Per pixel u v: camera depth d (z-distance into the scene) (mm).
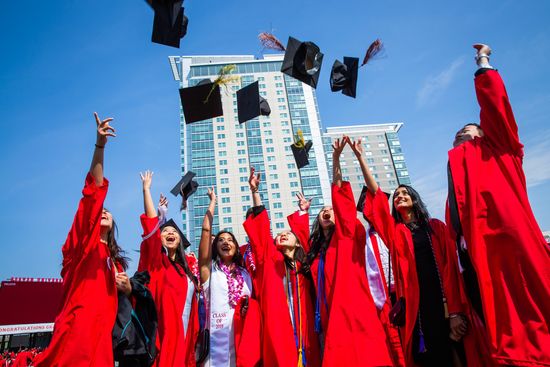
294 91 89500
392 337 3738
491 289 2408
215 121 85625
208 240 4348
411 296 3135
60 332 2752
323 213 4121
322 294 3703
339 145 3793
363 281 3424
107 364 2781
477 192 2635
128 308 3145
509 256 2375
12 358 20516
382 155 103938
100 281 3010
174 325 3645
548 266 2312
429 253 3309
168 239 4332
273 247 4023
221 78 4438
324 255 3895
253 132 84750
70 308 2840
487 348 2648
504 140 2707
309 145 5215
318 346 3686
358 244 3605
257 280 3918
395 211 3848
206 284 4211
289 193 79625
